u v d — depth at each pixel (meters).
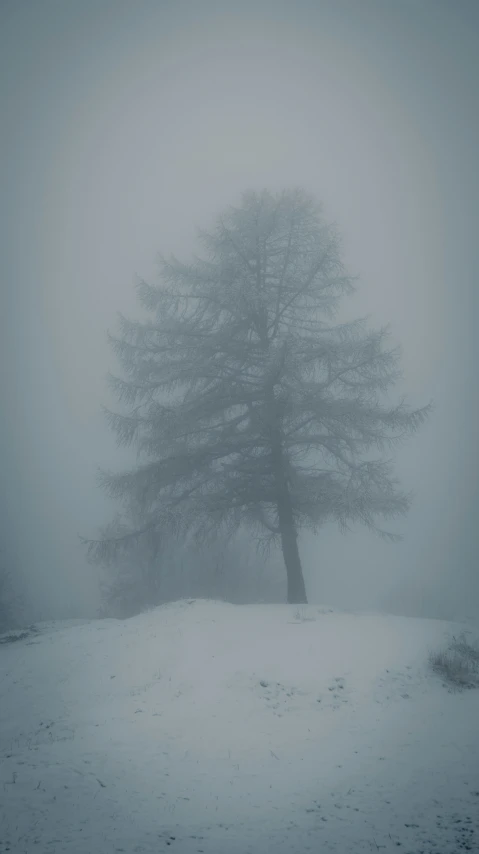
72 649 13.13
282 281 18.70
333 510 17.50
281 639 12.50
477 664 11.70
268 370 17.05
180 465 18.25
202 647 12.05
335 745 8.32
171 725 8.99
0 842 5.66
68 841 5.75
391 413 17.92
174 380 18.56
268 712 9.43
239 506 18.52
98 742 8.39
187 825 6.19
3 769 7.43
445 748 8.12
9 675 12.12
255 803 6.71
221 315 19.27
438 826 6.14
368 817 6.37
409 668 11.05
